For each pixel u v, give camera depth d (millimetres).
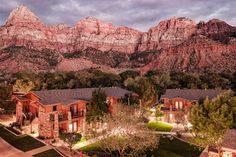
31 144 50719
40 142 52031
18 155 45219
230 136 38812
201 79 128875
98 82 128500
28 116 64375
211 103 47469
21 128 61375
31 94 64938
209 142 46562
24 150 47656
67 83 120875
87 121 60188
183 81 128000
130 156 44844
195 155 48969
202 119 46156
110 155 46812
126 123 44844
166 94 80062
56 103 60938
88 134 57000
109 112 65750
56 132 56219
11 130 58719
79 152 47750
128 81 117875
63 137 53000
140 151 46938
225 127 44188
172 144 55188
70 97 67438
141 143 43562
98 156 46438
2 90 74688
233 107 47500
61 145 52500
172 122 74625
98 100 60438
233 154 37844
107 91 77188
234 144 36906
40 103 59188
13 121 69125
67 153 47781
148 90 80250
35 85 112375
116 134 45094
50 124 57000
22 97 65875
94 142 55469
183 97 75750
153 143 45062
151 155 48625
